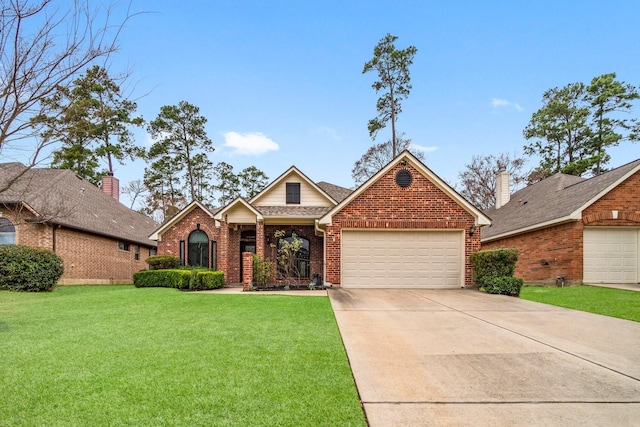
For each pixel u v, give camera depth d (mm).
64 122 6832
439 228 14641
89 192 22969
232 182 40000
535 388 4312
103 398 3895
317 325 7352
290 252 17031
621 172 15453
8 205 15055
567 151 34594
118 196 27844
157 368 4785
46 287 14250
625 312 8883
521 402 3959
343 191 22406
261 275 15156
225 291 14289
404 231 14836
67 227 17281
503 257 12656
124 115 29969
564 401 3986
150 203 38062
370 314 8578
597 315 8531
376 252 14797
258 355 5348
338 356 5332
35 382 4312
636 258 15359
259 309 9172
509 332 6867
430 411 3744
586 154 33312
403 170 14867
